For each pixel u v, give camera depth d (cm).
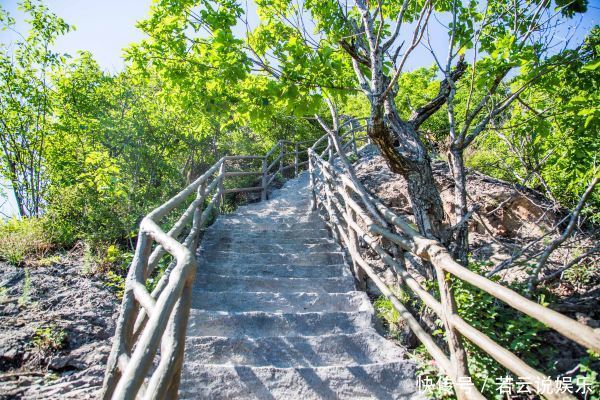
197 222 456
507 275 411
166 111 796
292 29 437
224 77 359
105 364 294
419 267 369
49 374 279
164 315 138
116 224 537
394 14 456
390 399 256
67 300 379
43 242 502
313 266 452
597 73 344
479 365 255
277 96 345
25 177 722
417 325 278
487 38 397
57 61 784
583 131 388
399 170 336
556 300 360
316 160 738
